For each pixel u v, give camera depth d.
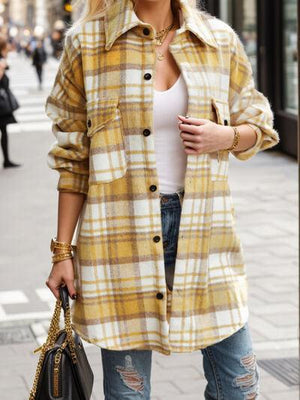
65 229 2.87
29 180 12.30
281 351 5.45
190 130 2.70
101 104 2.77
